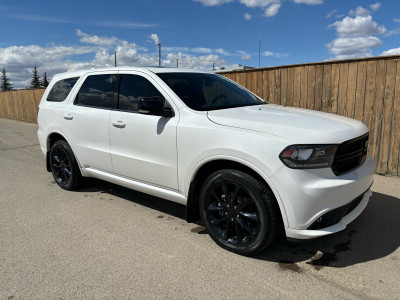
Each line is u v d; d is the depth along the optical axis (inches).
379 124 206.8
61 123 188.9
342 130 116.1
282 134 109.7
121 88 160.2
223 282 106.7
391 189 186.4
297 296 99.5
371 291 101.3
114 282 107.5
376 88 204.1
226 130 118.8
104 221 155.3
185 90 144.5
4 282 108.3
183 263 118.2
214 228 128.6
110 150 161.9
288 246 129.1
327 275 110.0
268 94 258.4
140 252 126.2
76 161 187.8
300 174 105.0
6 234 142.8
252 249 117.5
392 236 135.0
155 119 140.9
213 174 124.0
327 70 222.8
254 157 110.1
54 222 154.7
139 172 150.4
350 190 111.0
